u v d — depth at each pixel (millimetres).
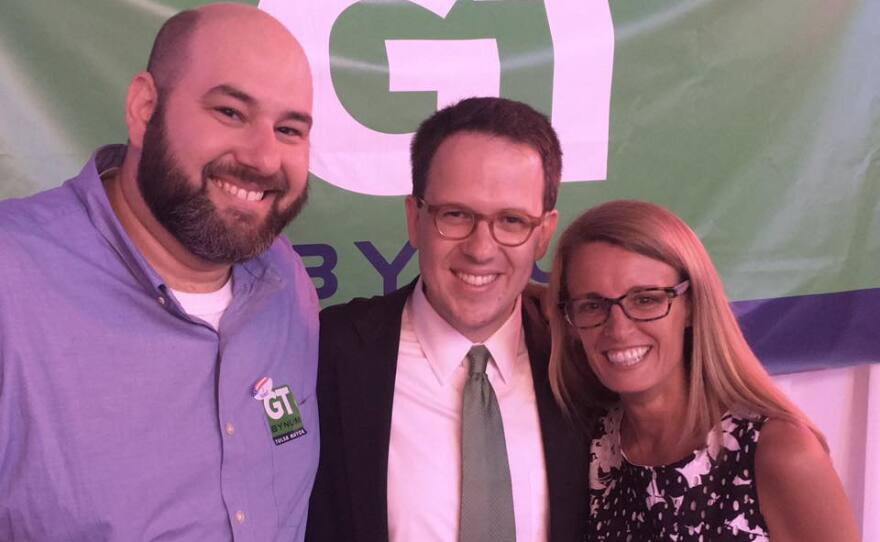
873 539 2607
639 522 1351
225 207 1146
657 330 1291
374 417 1354
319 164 1979
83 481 1090
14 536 1080
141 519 1125
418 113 2023
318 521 1382
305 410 1334
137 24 1790
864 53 2289
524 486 1372
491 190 1268
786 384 2459
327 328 1438
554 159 1342
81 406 1096
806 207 2309
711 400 1314
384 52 1983
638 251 1285
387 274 2070
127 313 1148
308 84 1192
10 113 1726
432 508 1343
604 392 1442
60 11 1737
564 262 1379
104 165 1239
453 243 1300
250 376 1256
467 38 2037
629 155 2180
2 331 1054
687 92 2191
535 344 1465
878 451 2553
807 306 2346
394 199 2041
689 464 1296
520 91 2082
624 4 2133
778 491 1224
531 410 1414
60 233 1127
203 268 1218
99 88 1780
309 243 2002
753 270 2299
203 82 1117
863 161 2328
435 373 1398
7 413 1052
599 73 2127
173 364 1172
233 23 1146
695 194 2240
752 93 2234
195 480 1176
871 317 2398
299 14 1915
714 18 2182
